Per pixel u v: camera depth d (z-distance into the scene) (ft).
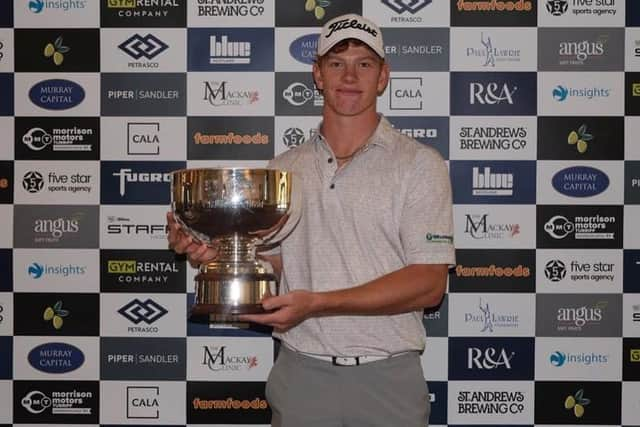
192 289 8.85
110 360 8.87
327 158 7.22
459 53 8.71
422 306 6.93
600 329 8.73
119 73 8.81
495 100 8.72
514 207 8.73
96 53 8.81
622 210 8.71
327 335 7.04
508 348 8.75
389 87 8.73
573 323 8.73
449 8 8.70
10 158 8.83
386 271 7.09
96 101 8.82
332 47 7.23
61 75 8.81
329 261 7.08
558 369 8.74
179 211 6.49
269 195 6.38
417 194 7.01
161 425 8.87
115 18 8.79
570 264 8.73
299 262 7.27
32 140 8.84
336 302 6.43
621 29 8.68
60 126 8.84
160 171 8.84
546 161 8.73
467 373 8.75
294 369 7.22
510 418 8.75
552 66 8.70
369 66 7.28
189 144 8.82
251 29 8.77
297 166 7.42
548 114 8.73
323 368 7.11
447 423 8.76
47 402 8.87
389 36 8.71
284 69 8.77
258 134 8.80
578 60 8.70
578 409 8.74
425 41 8.71
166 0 8.77
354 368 7.07
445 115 8.73
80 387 8.87
